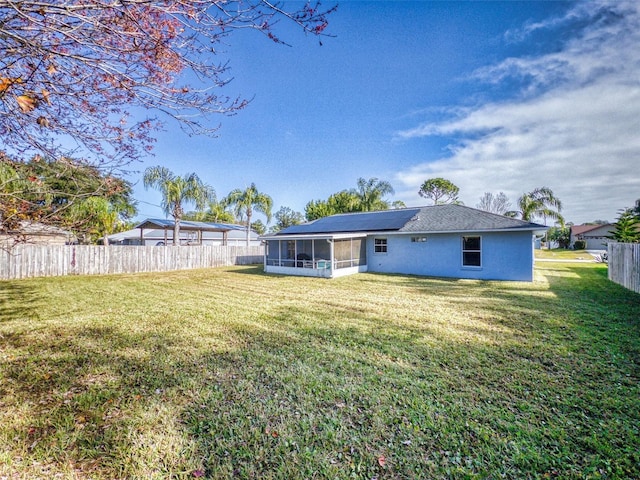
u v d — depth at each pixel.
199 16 2.52
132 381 3.69
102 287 11.76
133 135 3.38
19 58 2.47
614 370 3.87
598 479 2.12
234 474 2.22
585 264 20.88
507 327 5.86
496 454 2.38
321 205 31.41
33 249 14.92
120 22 2.42
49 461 2.34
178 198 22.20
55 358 4.43
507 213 26.03
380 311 7.35
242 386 3.55
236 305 8.22
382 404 3.14
